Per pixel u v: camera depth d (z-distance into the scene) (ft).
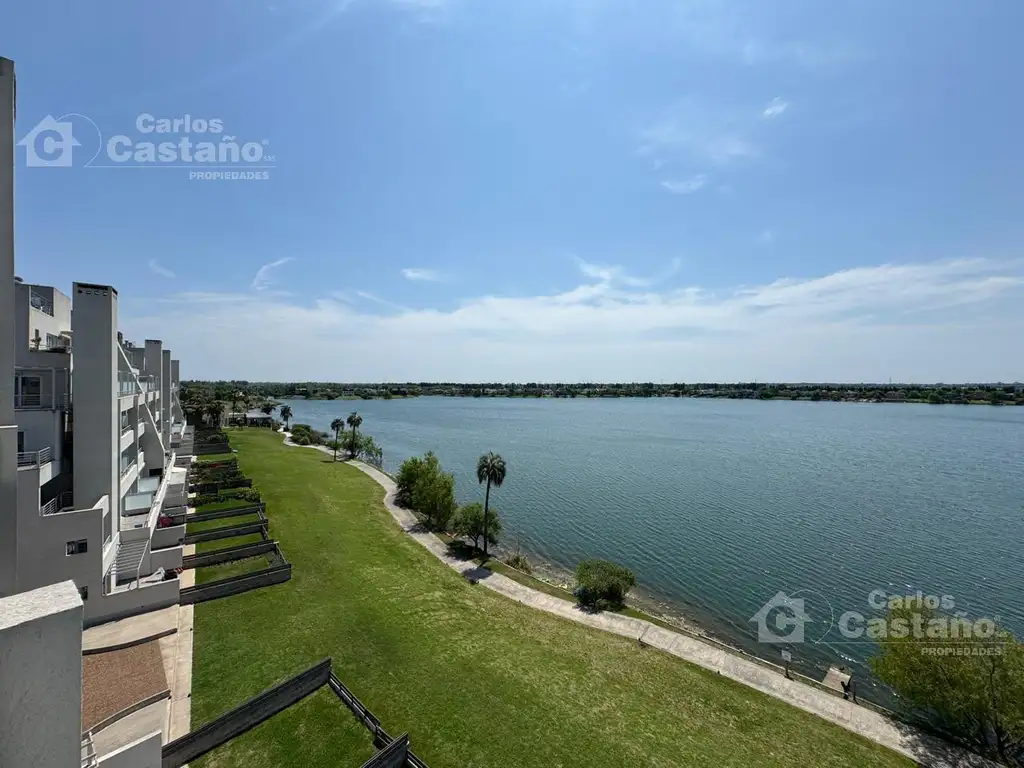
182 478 171.22
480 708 77.51
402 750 65.05
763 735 77.61
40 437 96.27
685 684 90.22
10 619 23.81
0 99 67.62
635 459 350.23
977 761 74.59
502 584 132.67
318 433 409.49
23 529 84.53
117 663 80.94
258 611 101.30
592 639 105.09
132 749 43.27
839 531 196.75
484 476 156.25
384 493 222.07
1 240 68.95
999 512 223.92
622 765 68.13
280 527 152.15
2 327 69.46
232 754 64.03
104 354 100.94
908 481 284.61
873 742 78.02
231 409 542.16
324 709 73.77
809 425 590.14
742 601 139.13
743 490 261.44
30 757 24.31
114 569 101.45
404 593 116.78
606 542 184.34
